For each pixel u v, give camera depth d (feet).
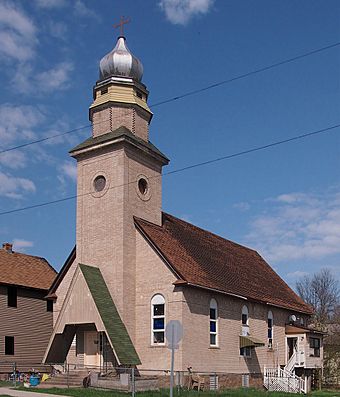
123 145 118.01
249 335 132.77
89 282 109.60
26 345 144.66
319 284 279.69
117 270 113.29
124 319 110.83
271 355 142.72
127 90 125.39
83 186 122.11
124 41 129.70
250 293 135.33
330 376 188.24
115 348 103.96
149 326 111.86
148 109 127.95
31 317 147.84
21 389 96.68
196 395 96.07
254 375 132.36
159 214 126.82
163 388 105.19
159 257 113.80
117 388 100.37
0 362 136.15
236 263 151.02
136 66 127.54
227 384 120.57
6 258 153.17
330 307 273.75
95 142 120.16
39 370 146.00
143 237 116.47
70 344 116.06
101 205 118.62
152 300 112.68
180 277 110.22
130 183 118.62
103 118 124.26
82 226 120.37
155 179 126.52
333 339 227.40
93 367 110.73
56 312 122.52
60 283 123.95
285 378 135.74
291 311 157.48
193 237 140.26
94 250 117.50
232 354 124.47
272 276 170.71
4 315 140.36
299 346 150.71
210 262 132.98
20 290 146.30
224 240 163.53
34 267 158.40
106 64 126.62
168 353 108.68
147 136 127.54
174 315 109.50
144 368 110.42
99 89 126.72
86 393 90.48
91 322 107.14
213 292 119.14
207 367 114.62
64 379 106.93
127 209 116.57
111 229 116.06
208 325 116.98
